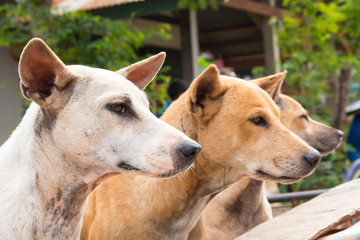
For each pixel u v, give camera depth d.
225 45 14.98
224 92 3.55
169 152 2.69
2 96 10.50
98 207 3.54
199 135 3.56
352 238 2.02
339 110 10.30
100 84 2.77
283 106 5.16
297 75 9.84
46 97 2.67
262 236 2.66
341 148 9.35
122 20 10.78
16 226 2.61
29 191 2.66
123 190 3.47
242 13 12.70
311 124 5.26
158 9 8.84
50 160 2.71
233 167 3.54
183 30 11.15
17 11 8.34
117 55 8.52
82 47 8.31
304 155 3.41
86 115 2.70
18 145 2.77
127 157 2.71
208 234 4.20
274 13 10.74
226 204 4.25
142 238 3.39
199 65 12.02
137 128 2.75
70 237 2.84
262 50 16.64
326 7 9.95
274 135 3.50
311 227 2.50
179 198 3.40
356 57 11.15
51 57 2.61
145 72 3.36
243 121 3.49
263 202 4.35
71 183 2.76
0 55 10.45
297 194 4.80
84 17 8.39
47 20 8.30
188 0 5.35
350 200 2.99
